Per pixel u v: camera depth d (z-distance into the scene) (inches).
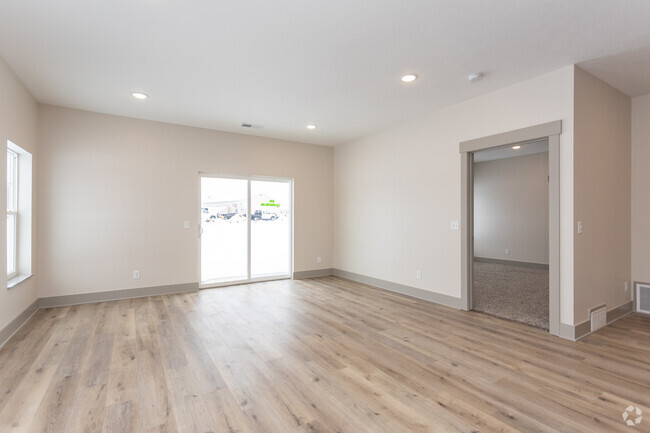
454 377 95.7
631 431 71.5
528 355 110.3
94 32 102.9
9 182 146.0
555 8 91.6
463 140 163.2
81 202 175.0
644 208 153.7
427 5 90.4
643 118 153.9
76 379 94.2
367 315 155.9
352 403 82.6
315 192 255.4
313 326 140.3
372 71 130.8
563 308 126.0
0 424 73.7
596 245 134.6
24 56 117.7
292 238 247.4
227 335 129.6
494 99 149.7
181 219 202.8
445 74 133.2
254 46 112.0
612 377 95.1
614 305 145.4
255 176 231.3
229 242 225.1
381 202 215.2
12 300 130.6
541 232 293.0
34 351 113.4
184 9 91.7
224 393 87.2
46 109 166.7
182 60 121.6
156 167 195.3
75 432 71.2
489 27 101.0
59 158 169.6
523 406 81.0
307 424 74.4
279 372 99.0
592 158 132.6
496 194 325.4
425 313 158.7
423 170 184.9
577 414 77.7
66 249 171.3
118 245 184.5
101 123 180.4
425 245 183.8
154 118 190.4
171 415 77.5
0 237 117.6
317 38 107.3
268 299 186.2
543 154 292.0
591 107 132.3
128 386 90.6
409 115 184.5
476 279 243.8
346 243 249.4
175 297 190.2
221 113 181.5
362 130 215.8
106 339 124.9
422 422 74.9
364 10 92.7
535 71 130.1
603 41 108.4
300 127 208.8
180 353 112.4
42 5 89.2
